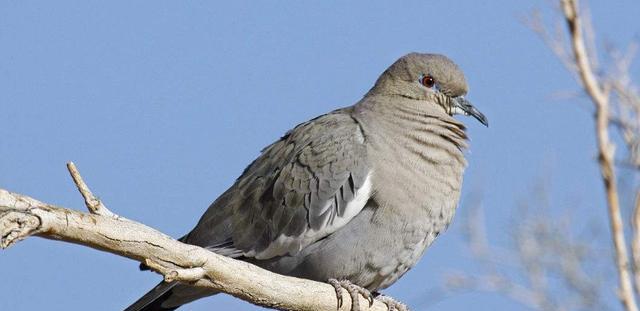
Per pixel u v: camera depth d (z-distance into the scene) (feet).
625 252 36.50
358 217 40.42
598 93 37.76
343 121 42.93
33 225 27.91
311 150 41.86
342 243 40.40
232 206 42.88
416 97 44.37
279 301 34.12
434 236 41.86
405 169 40.63
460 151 42.24
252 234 41.96
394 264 40.98
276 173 42.27
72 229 28.81
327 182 40.88
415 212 40.40
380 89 44.83
